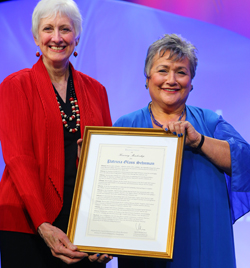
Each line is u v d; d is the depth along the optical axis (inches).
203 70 111.2
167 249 61.8
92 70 117.0
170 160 66.5
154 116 75.6
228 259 68.1
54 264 72.6
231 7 111.7
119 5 117.8
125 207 65.2
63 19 74.5
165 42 71.9
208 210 69.4
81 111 76.2
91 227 65.0
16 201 70.1
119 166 67.5
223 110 109.5
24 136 69.9
